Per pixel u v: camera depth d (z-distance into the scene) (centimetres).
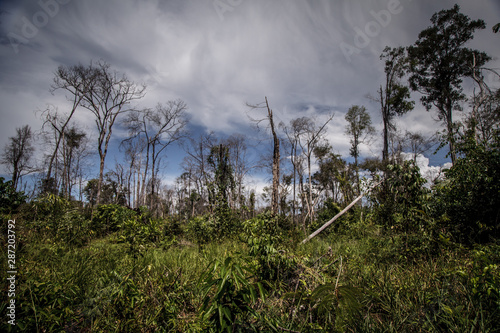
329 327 239
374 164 2094
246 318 219
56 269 382
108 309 266
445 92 1877
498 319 222
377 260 466
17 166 2378
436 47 1872
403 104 1938
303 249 630
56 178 2281
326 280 328
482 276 251
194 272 408
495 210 513
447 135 652
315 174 2650
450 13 1742
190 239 986
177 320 269
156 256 503
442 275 318
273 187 1170
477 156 561
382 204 675
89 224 933
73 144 2688
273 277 335
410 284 320
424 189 523
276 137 1234
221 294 178
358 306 173
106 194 3006
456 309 232
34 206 764
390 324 239
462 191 572
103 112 2200
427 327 234
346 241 812
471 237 517
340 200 1336
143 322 263
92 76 2081
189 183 3134
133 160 3119
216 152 1405
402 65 1984
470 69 1694
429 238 448
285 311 273
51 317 240
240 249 617
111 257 502
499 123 577
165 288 323
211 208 1177
